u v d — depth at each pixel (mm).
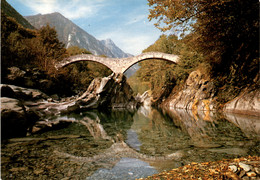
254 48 12383
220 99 15234
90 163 2992
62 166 2840
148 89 50562
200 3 8891
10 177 2393
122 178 2373
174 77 28531
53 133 5770
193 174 2359
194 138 4941
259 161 2650
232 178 2178
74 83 30844
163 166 2820
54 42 32750
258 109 9641
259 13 9398
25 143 4371
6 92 7402
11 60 16703
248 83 12156
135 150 3811
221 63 16469
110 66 39594
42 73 20266
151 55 36500
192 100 18266
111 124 8492
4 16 25469
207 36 11859
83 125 7801
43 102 13398
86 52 55406
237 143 4152
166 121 9555
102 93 21094
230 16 9250
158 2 9273
